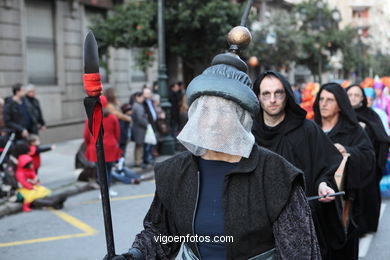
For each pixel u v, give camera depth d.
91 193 8.59
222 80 1.85
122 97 18.12
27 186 7.36
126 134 9.98
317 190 3.29
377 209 5.86
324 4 25.67
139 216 6.96
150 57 14.37
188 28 13.11
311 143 3.35
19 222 6.75
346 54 30.91
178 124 13.80
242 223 1.83
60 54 15.19
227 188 1.86
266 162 1.87
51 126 14.62
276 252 1.88
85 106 1.72
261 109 3.44
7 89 13.15
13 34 13.33
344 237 3.44
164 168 2.02
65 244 5.80
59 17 15.12
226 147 1.82
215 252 1.90
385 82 10.44
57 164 11.01
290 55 22.88
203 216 1.90
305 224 1.83
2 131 8.83
